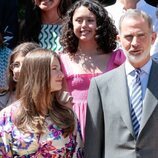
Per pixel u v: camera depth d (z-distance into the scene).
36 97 10.62
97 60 13.41
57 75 10.73
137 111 10.86
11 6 16.75
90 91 11.28
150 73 11.02
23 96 10.73
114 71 11.31
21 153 10.58
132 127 10.74
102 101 11.12
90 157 11.04
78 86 13.11
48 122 10.70
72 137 10.84
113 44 13.61
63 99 11.17
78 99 13.02
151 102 10.77
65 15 15.12
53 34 15.34
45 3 15.27
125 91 10.97
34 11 15.54
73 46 13.58
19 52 12.77
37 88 10.59
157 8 15.30
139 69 11.05
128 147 10.73
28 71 10.69
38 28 15.52
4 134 10.67
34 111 10.70
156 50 14.00
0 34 15.18
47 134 10.61
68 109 11.01
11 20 16.66
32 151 10.55
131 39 10.89
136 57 10.89
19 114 10.69
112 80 11.20
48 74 10.59
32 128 10.56
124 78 11.09
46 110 10.76
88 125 11.16
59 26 15.38
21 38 15.88
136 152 10.66
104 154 11.02
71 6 14.64
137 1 15.34
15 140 10.59
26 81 10.71
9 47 16.23
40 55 10.66
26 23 15.66
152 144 10.66
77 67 13.36
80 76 13.16
